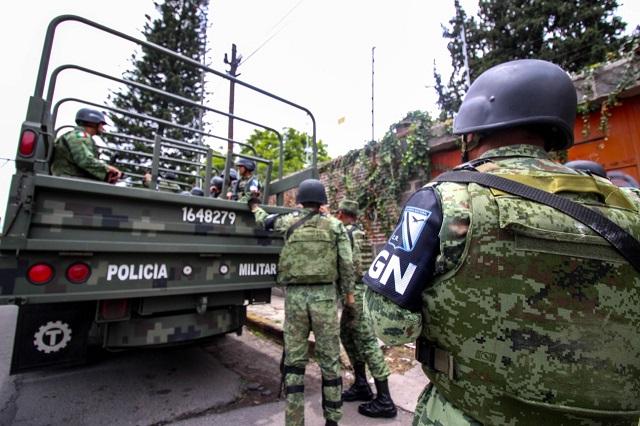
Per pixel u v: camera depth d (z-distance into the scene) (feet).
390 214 22.27
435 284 2.92
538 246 2.59
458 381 2.81
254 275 9.88
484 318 2.66
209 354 12.94
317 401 9.32
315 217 8.39
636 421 2.74
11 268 6.26
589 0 54.49
